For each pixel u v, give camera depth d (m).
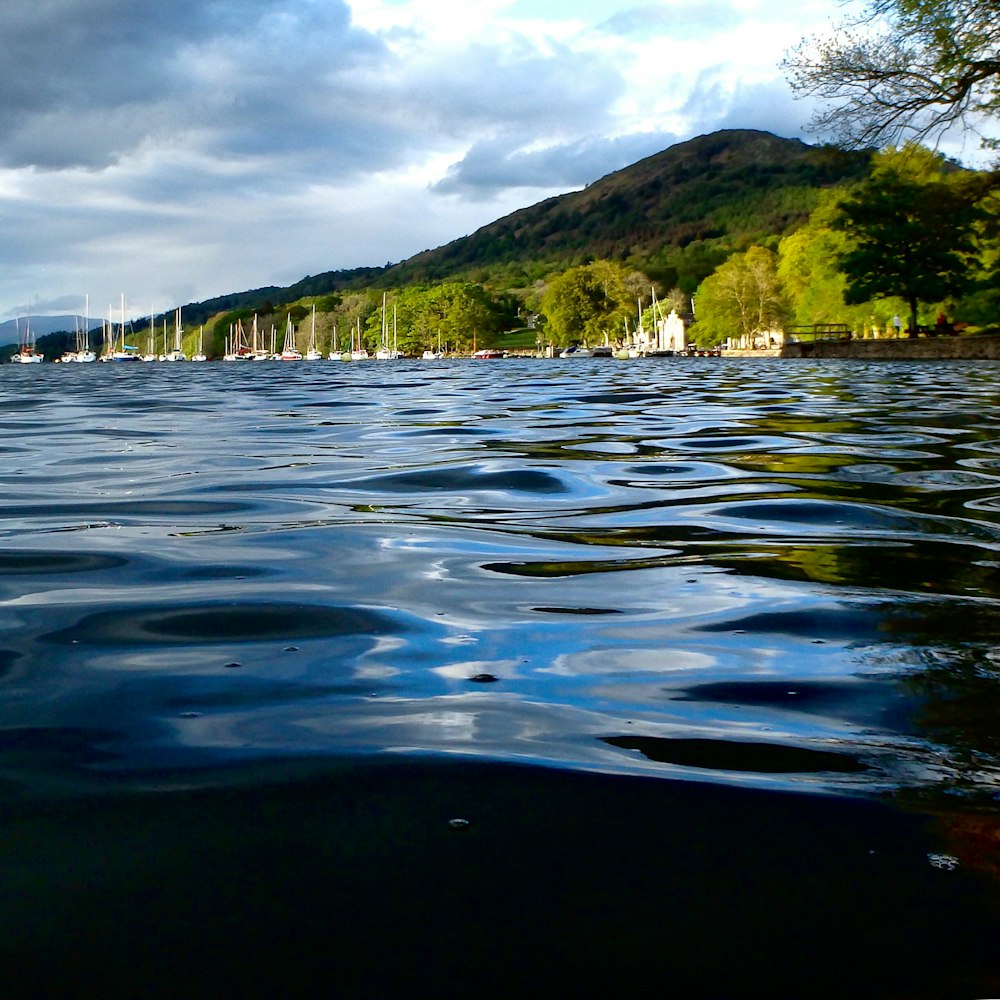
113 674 2.42
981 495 5.11
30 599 3.13
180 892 1.45
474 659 2.56
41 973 1.27
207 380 28.75
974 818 1.68
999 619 2.88
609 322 120.75
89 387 23.27
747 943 1.34
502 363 55.91
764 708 2.21
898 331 48.72
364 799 1.75
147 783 1.81
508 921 1.39
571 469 6.23
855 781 1.83
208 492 5.41
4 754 1.94
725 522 4.47
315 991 1.24
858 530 4.26
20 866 1.52
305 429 9.51
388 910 1.42
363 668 2.48
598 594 3.22
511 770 1.87
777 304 86.00
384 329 139.88
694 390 16.08
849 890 1.47
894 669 2.46
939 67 27.00
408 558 3.76
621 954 1.32
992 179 32.94
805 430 8.70
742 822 1.67
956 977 1.27
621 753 1.95
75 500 5.14
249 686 2.34
